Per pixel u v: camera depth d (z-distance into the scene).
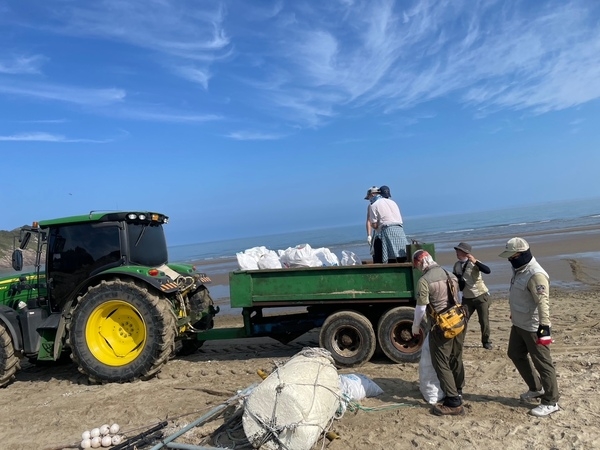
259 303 6.58
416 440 4.14
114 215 6.77
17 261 6.52
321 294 6.41
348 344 6.40
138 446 4.34
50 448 4.59
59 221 6.81
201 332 7.20
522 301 4.48
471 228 42.66
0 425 5.28
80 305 6.38
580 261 15.52
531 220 46.25
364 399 5.14
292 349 7.69
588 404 4.56
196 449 4.03
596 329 7.31
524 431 4.16
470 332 7.74
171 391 5.90
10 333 6.52
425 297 4.65
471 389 5.22
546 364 4.38
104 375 6.27
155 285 6.33
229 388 5.84
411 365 6.18
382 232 6.88
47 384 6.64
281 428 3.76
